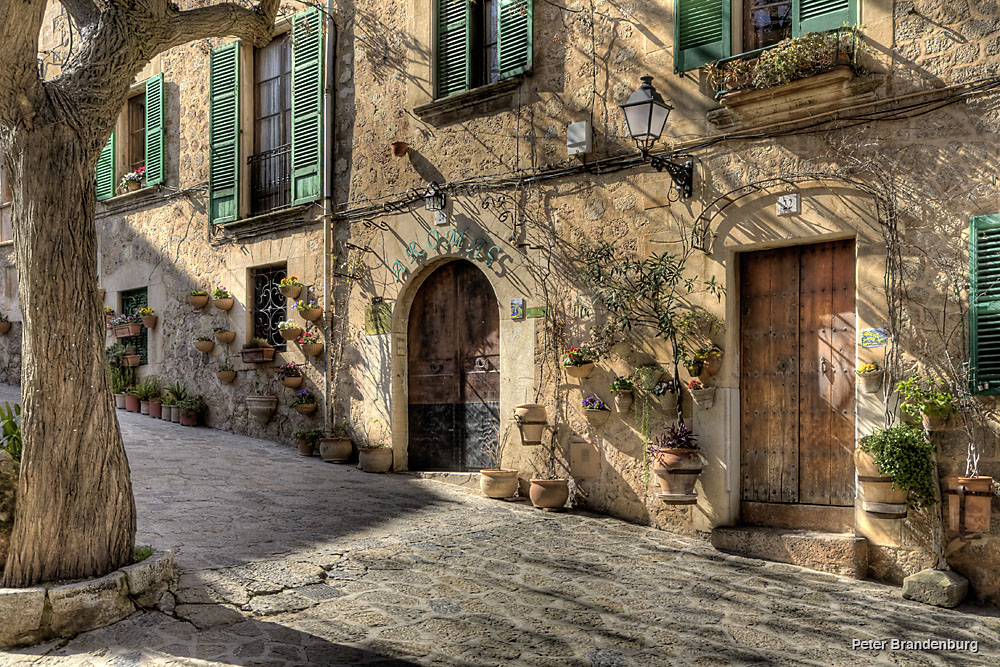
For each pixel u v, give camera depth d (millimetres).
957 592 5184
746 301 6727
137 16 4566
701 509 6617
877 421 5812
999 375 5352
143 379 11875
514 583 5195
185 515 6211
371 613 4520
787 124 6328
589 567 5645
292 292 9680
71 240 4246
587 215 7473
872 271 5898
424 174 8742
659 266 6820
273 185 10461
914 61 5766
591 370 7301
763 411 6605
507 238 8016
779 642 4402
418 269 8766
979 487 5215
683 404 6805
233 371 10516
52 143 4227
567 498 7348
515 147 7988
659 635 4434
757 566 5910
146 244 11836
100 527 4266
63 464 4164
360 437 9172
